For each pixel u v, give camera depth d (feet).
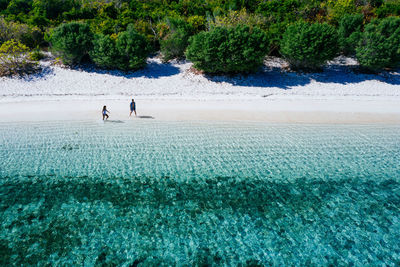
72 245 27.81
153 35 99.60
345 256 27.45
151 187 37.35
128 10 112.37
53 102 64.85
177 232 29.96
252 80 80.53
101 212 32.58
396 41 78.28
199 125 56.29
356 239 29.66
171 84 77.66
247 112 63.26
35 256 26.37
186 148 47.42
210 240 29.04
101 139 49.52
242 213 33.09
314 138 52.42
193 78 81.15
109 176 39.37
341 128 56.90
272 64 91.30
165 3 122.83
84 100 66.64
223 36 75.72
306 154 46.73
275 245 28.63
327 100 71.61
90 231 29.71
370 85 81.00
